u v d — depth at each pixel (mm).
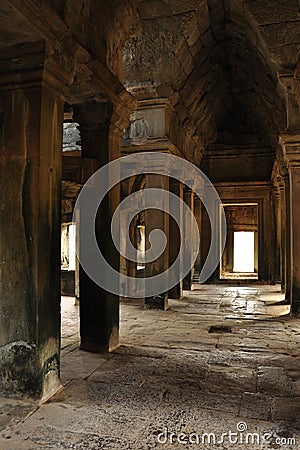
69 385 3443
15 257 3115
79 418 2807
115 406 3018
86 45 3938
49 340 3223
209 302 8680
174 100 7656
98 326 4551
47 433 2588
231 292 10492
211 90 9688
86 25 3949
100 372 3801
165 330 5773
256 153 12656
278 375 3785
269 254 12766
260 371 3904
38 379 3051
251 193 12734
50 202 3254
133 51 6797
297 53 5836
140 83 7168
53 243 3305
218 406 3039
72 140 9117
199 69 8094
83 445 2443
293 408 3014
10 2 2494
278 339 5262
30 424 2707
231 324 6250
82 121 4699
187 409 2979
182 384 3514
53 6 3240
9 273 3129
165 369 3928
